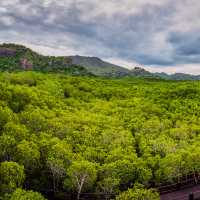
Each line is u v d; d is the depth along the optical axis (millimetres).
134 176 79688
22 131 81500
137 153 97000
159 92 184000
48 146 80500
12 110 103188
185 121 132250
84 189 73812
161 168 83438
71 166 70750
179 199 75000
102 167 76562
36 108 112938
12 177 63812
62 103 135000
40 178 77000
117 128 110438
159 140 99812
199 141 107438
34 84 157375
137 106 148625
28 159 72938
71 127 98562
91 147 87062
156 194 62344
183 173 85750
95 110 137625
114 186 73562
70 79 187750
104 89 179250
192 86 195875
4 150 72562
